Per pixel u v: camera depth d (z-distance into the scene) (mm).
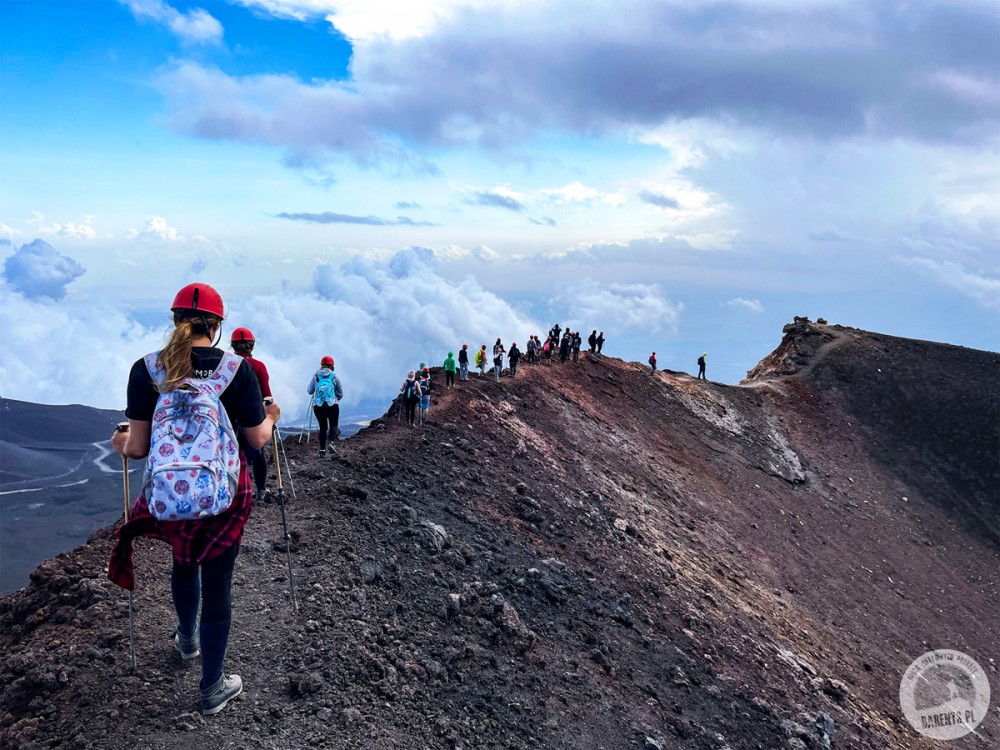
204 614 5336
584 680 10641
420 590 10203
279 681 6570
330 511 11930
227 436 4648
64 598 7664
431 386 28656
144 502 4676
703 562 26578
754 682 15859
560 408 35625
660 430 45031
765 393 65250
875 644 30703
